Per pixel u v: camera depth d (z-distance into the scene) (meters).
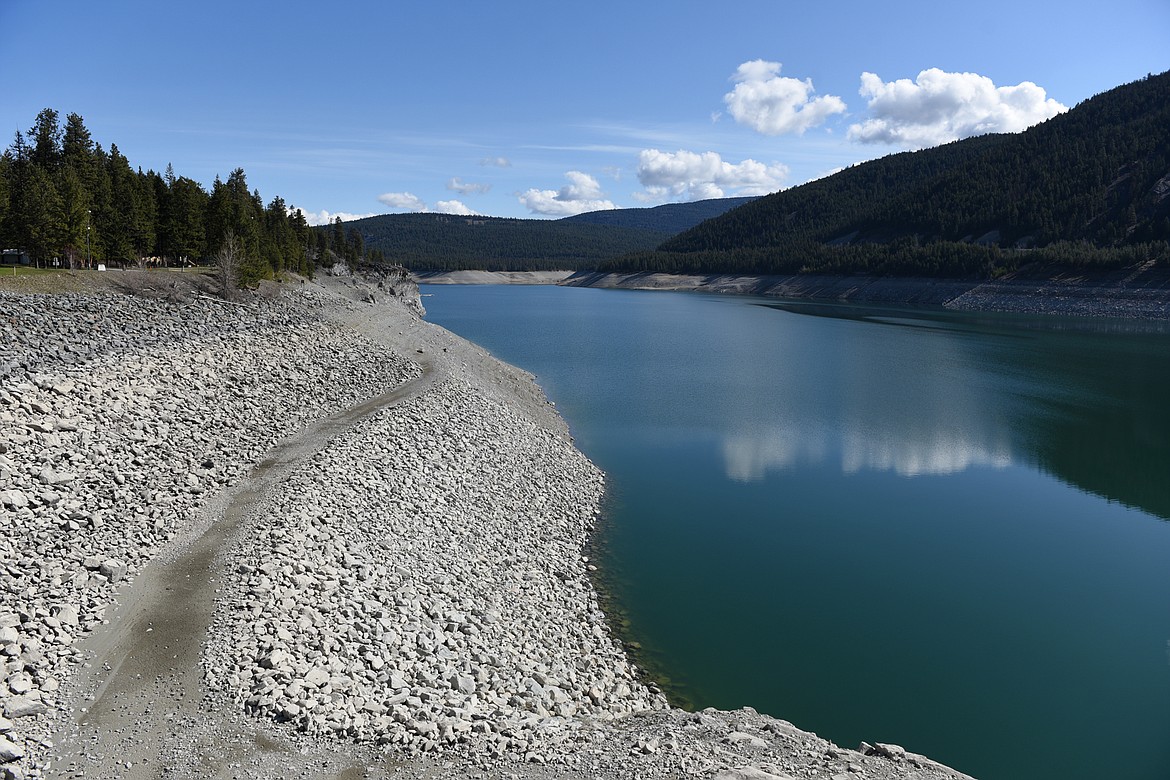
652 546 32.72
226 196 93.19
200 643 17.56
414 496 30.75
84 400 30.48
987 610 27.72
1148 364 82.50
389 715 15.85
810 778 15.12
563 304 192.00
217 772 13.71
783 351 93.00
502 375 67.56
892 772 16.20
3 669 15.35
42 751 13.84
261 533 23.22
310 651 17.69
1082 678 23.50
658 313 158.25
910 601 28.30
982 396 64.62
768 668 23.66
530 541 31.02
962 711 21.72
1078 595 29.05
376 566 23.33
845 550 32.78
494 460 39.22
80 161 78.25
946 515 37.09
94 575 19.88
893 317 144.75
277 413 38.34
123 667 16.58
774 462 45.28
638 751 15.45
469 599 23.92
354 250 179.12
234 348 45.94
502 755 14.87
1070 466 45.09
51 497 22.86
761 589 28.94
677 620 26.44
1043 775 19.11
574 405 60.22
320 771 13.96
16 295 43.62
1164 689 22.94
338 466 30.42
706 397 63.62
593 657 23.03
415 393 47.53
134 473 26.55
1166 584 30.05
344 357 54.22
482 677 18.89
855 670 23.69
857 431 52.53
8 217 62.56
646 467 44.00
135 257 78.44
